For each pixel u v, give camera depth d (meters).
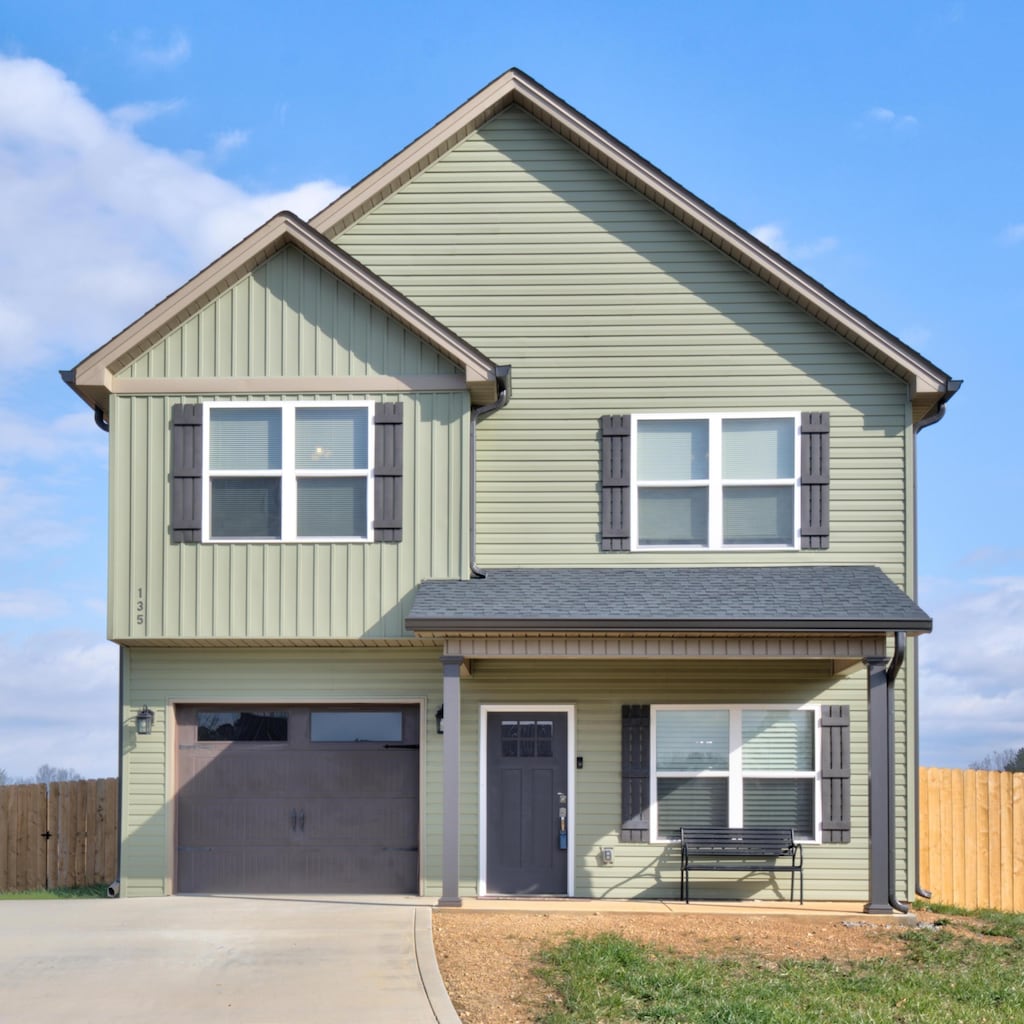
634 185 16.72
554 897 15.60
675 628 13.84
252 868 15.90
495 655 14.15
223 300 15.70
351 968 10.91
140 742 15.93
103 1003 9.84
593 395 16.45
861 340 16.16
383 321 15.62
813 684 15.96
